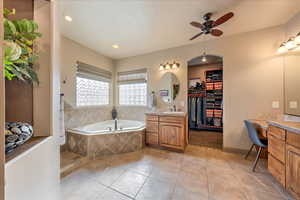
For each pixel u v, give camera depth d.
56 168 0.99
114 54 3.58
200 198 1.39
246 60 2.43
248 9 1.81
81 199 1.38
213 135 3.82
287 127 1.31
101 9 1.80
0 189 0.45
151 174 1.83
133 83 3.75
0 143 0.45
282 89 2.18
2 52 0.47
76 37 2.62
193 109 4.58
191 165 2.07
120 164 2.11
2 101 0.46
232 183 1.63
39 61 0.91
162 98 3.33
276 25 2.20
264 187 1.54
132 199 1.38
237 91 2.51
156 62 3.39
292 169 1.27
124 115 3.88
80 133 2.36
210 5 1.74
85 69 3.05
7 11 0.74
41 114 0.92
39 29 0.92
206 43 2.79
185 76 3.05
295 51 1.94
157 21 2.10
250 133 2.03
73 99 2.77
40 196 0.78
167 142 2.68
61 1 1.63
